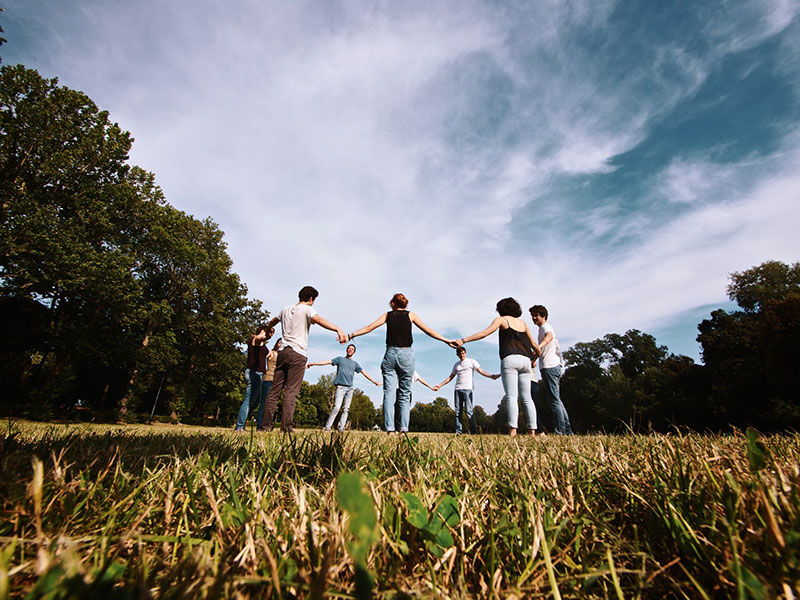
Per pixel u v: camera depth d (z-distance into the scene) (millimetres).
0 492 1068
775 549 695
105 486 1384
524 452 2305
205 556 677
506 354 6387
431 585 714
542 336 7754
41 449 2020
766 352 22438
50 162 23469
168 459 2080
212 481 1336
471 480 1567
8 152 23094
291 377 6102
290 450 1894
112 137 27141
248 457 1859
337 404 9648
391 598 627
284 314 6352
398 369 6223
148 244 29656
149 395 40906
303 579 639
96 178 26641
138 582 502
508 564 868
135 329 32719
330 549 641
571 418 58219
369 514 431
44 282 22406
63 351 25672
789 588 595
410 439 2201
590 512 1130
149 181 30031
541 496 1245
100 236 25641
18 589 619
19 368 26062
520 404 6438
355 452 2143
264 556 792
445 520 917
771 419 21719
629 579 826
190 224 37531
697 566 802
